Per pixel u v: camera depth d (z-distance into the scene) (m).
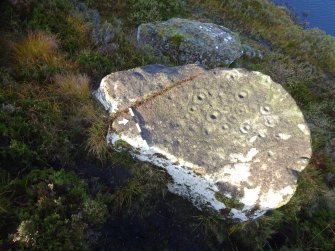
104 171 4.23
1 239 3.26
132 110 4.24
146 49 6.12
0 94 4.20
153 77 4.53
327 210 5.18
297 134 4.40
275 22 10.80
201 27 7.30
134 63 5.65
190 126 4.27
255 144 4.24
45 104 4.34
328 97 8.88
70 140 4.24
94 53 5.18
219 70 4.73
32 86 4.49
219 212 4.38
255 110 4.48
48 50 4.88
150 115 4.25
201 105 4.42
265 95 4.61
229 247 4.44
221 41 7.20
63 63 4.88
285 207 4.81
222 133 4.27
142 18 7.70
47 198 3.56
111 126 4.21
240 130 4.32
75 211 3.68
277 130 4.38
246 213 4.23
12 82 4.38
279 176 4.10
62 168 3.90
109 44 5.60
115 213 4.05
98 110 4.44
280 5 13.45
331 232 4.84
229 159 4.12
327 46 10.99
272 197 4.04
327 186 5.57
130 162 4.31
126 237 4.00
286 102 4.59
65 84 4.54
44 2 5.53
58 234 3.40
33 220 3.39
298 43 10.62
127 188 4.17
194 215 4.50
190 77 4.61
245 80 4.69
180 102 4.40
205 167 4.04
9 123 4.02
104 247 3.80
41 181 3.74
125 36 6.16
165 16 8.34
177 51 6.86
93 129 4.26
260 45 9.68
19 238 3.23
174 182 4.38
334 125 7.82
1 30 5.00
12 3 5.15
